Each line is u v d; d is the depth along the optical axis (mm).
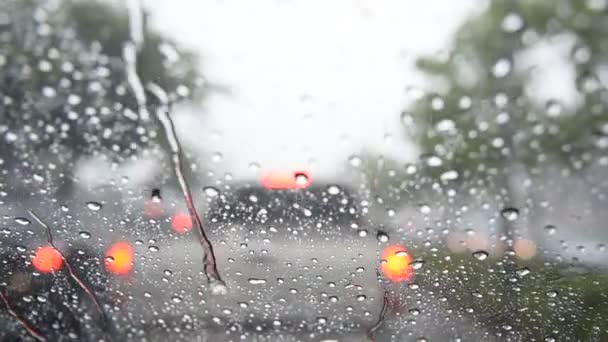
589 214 1868
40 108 1896
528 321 2133
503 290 2145
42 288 2104
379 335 2160
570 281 2066
